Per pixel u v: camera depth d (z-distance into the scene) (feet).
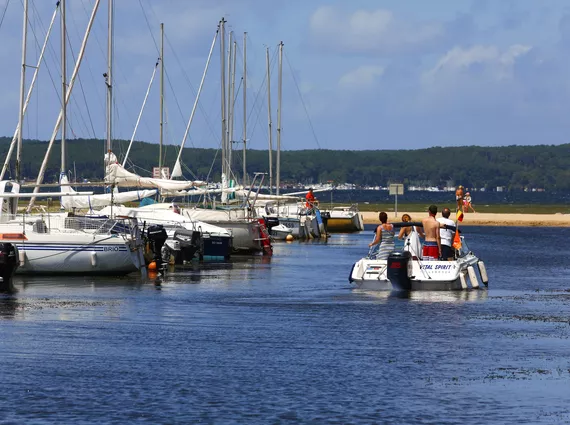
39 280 192.13
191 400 86.94
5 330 125.39
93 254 197.16
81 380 94.58
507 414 83.10
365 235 474.49
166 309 149.89
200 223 278.05
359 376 97.66
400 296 168.14
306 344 116.47
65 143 243.19
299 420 80.53
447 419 81.41
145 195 289.53
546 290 184.34
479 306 154.61
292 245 375.25
